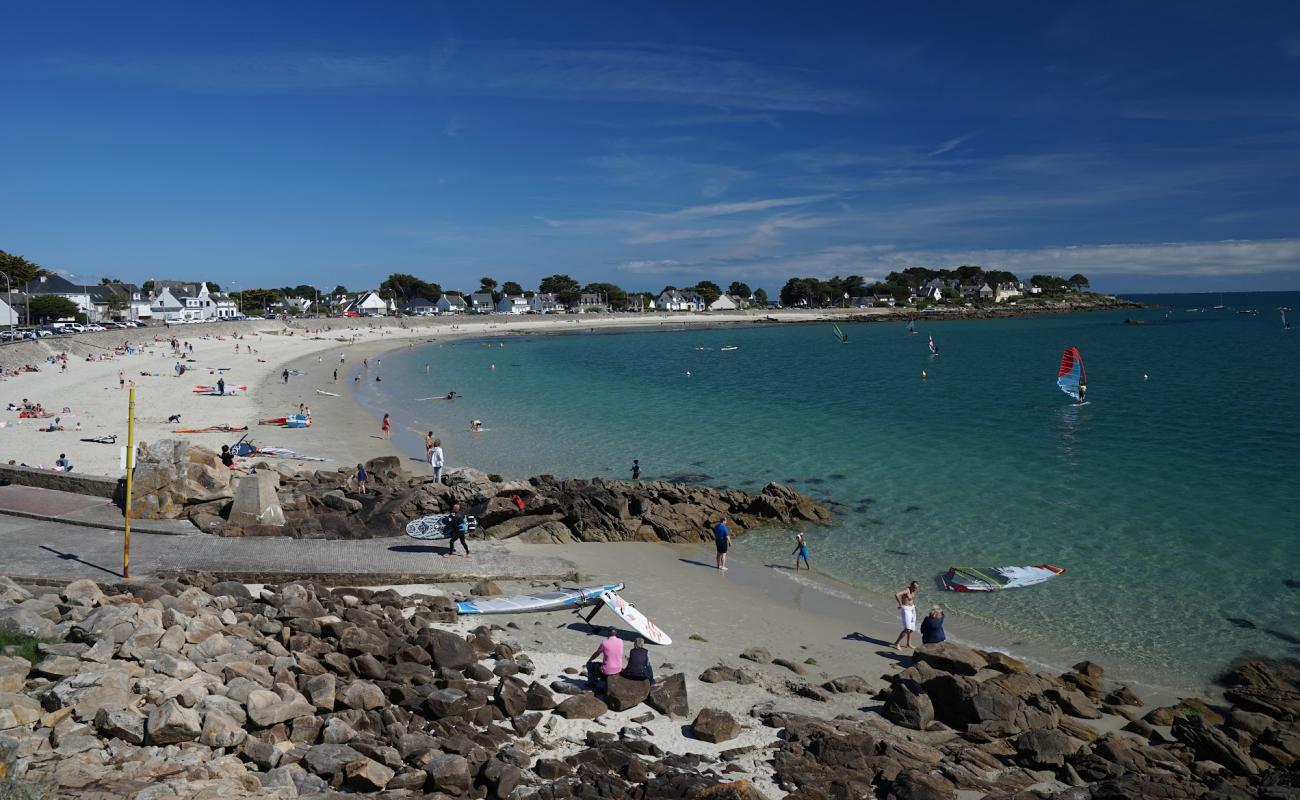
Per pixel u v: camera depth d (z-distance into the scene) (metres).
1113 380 75.56
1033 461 40.78
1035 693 17.30
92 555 21.69
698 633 20.98
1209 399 60.62
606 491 32.38
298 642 15.84
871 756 14.03
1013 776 13.95
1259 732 15.98
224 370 84.31
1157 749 14.95
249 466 32.75
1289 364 87.56
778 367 97.50
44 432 45.38
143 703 12.09
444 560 24.16
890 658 19.75
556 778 12.67
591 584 24.14
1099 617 22.17
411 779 11.77
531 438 49.53
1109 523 30.19
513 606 21.19
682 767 13.41
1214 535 28.45
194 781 10.33
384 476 35.56
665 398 68.06
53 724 11.20
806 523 31.31
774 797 12.73
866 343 142.62
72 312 137.75
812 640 20.80
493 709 14.68
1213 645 20.38
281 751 11.91
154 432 47.81
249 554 22.83
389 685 14.55
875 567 26.45
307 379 82.12
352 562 23.19
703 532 30.12
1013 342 137.00
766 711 16.14
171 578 19.97
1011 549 27.73
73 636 13.77
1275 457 39.81
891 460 41.81
